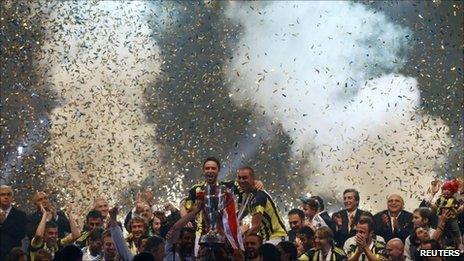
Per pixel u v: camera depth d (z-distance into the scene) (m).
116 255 29.34
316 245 29.95
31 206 44.88
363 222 29.58
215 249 27.52
